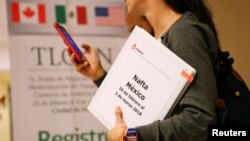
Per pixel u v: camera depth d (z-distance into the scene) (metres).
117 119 1.09
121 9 2.54
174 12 1.18
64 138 2.40
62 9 2.44
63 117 2.41
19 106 2.34
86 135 2.44
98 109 1.16
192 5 1.18
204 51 1.05
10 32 2.35
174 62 1.06
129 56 1.15
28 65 2.37
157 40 1.16
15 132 2.33
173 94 1.05
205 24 1.15
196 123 0.99
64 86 2.42
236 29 2.63
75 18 2.46
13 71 2.34
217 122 1.09
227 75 1.17
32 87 2.37
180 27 1.08
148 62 1.11
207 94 1.01
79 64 1.40
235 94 1.15
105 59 2.48
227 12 2.63
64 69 2.43
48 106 2.39
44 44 2.40
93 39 2.47
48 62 2.40
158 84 1.08
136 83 1.12
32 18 2.39
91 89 2.46
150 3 1.21
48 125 2.38
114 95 1.15
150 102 1.08
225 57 1.20
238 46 2.61
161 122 1.03
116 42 2.51
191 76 1.02
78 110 2.44
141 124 1.08
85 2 2.48
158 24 1.21
